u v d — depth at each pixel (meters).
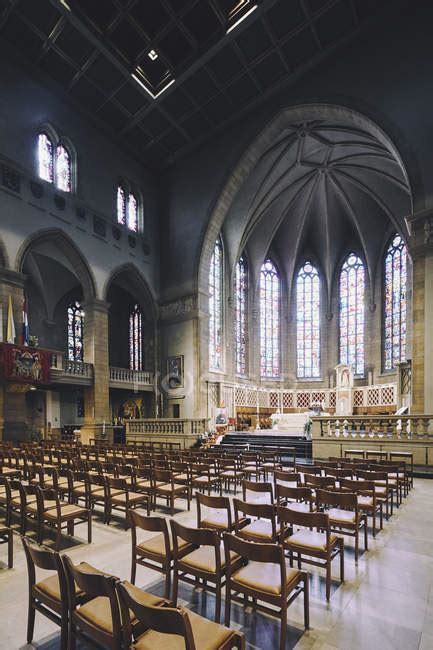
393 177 27.39
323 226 36.59
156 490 8.15
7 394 17.59
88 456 11.57
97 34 18.73
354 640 3.62
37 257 28.30
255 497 9.37
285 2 17.70
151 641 2.77
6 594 4.64
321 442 15.20
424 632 3.76
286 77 21.81
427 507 8.62
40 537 6.30
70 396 32.06
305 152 28.98
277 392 37.16
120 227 25.56
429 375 15.62
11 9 17.53
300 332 38.97
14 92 19.67
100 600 3.31
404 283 31.86
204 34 19.33
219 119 24.95
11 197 18.91
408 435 13.88
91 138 24.14
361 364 35.28
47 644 3.64
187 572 4.13
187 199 27.48
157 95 22.47
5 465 11.48
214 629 2.83
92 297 23.03
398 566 5.32
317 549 4.51
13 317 18.33
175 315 26.98
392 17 18.72
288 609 4.20
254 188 29.45
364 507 6.57
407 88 18.06
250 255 36.94
